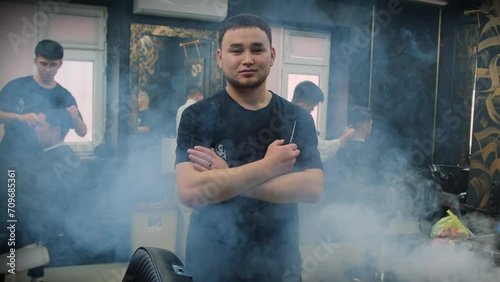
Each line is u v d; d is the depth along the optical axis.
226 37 1.36
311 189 1.40
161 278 0.82
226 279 1.43
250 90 1.39
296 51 4.21
